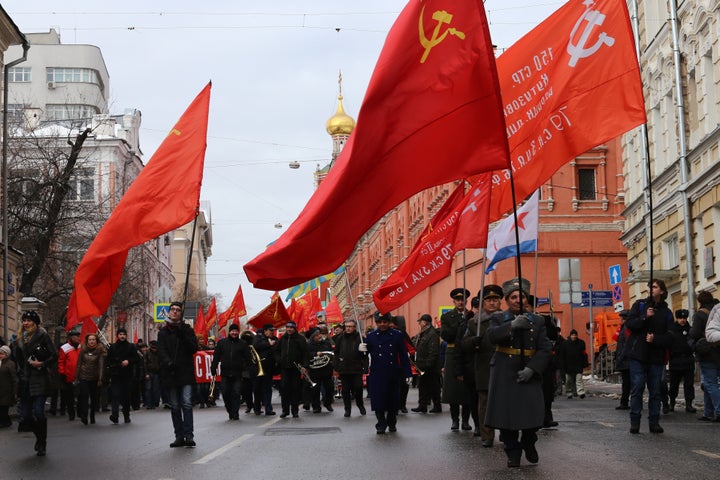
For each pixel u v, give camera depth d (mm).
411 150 10023
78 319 14539
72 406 23766
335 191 9805
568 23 12953
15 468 11828
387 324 15961
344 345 20938
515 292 10453
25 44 36125
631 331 14008
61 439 16484
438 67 10047
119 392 21266
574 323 46875
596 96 12828
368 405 26844
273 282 9922
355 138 9859
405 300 16188
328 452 12711
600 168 47719
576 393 26969
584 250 47406
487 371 12766
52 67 101562
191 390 14156
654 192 34156
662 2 33094
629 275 37000
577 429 15016
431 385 20828
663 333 13844
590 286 31281
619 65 12766
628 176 37875
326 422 19203
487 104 10062
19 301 36500
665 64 32750
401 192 10016
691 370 18875
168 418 22703
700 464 10438
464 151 10055
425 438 14484
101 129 71562
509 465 10523
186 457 12438
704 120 28938
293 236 9812
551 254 47375
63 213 39781
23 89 101125
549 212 47531
